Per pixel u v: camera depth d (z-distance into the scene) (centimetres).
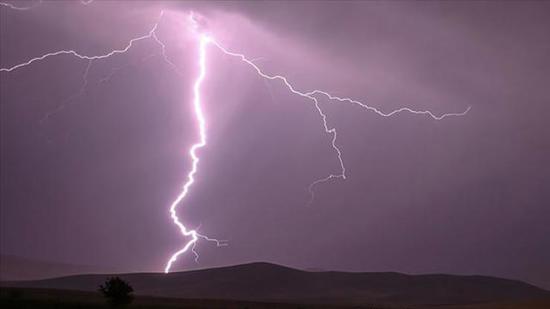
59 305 2822
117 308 2895
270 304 4216
